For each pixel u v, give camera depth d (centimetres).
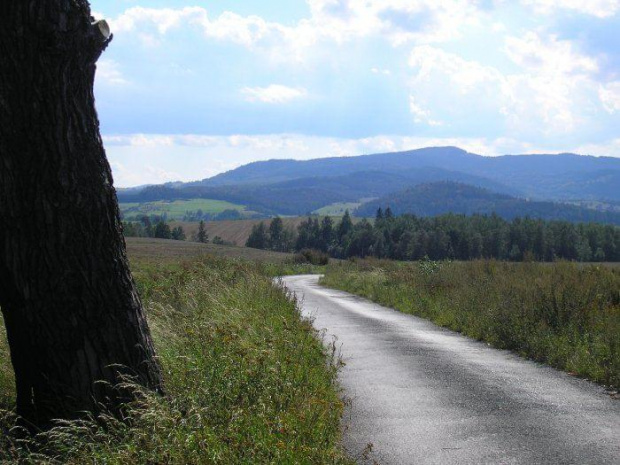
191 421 458
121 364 493
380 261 4125
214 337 703
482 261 2317
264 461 423
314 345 816
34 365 483
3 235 464
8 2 441
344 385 748
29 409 495
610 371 776
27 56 448
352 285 2655
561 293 1176
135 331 506
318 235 16925
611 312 1067
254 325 909
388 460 495
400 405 659
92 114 484
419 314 1562
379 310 1703
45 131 457
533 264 1997
